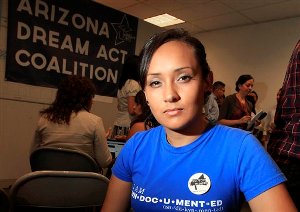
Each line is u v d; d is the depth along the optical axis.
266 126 3.99
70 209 1.27
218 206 0.55
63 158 1.46
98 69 3.77
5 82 3.05
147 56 0.57
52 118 1.67
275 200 0.52
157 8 4.33
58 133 1.66
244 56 4.79
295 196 1.01
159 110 0.56
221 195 0.55
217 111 2.38
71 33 3.50
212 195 0.55
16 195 1.02
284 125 1.11
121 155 0.69
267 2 3.87
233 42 4.95
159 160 0.61
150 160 0.62
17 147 3.16
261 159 0.55
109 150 1.83
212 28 5.11
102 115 3.81
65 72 3.46
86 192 1.08
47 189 1.04
